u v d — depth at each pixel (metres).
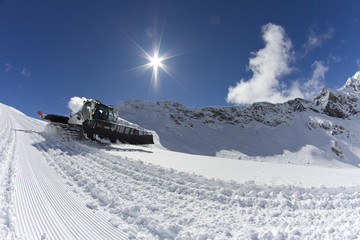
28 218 2.76
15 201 3.18
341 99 157.25
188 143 93.94
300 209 3.45
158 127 107.19
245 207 3.57
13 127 14.64
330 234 2.54
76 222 2.80
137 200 3.64
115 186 4.27
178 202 3.68
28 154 6.75
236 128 127.31
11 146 7.77
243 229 2.81
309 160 90.56
